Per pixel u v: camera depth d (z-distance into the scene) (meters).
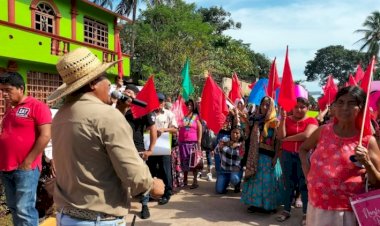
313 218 2.94
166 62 25.16
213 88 6.45
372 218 2.54
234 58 32.56
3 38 13.30
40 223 4.72
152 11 26.22
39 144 3.81
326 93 7.96
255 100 8.64
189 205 6.43
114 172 2.19
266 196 5.74
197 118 7.73
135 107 5.26
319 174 2.88
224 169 7.18
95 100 2.26
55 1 16.48
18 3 14.80
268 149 5.76
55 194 2.30
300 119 5.39
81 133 2.11
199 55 26.44
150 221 5.51
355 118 2.79
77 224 2.14
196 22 26.42
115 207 2.18
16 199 3.85
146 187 2.16
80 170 2.12
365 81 5.80
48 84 16.28
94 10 18.80
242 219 5.68
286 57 5.15
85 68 2.25
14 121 3.82
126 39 26.39
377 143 3.00
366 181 2.74
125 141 2.12
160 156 6.38
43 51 15.03
